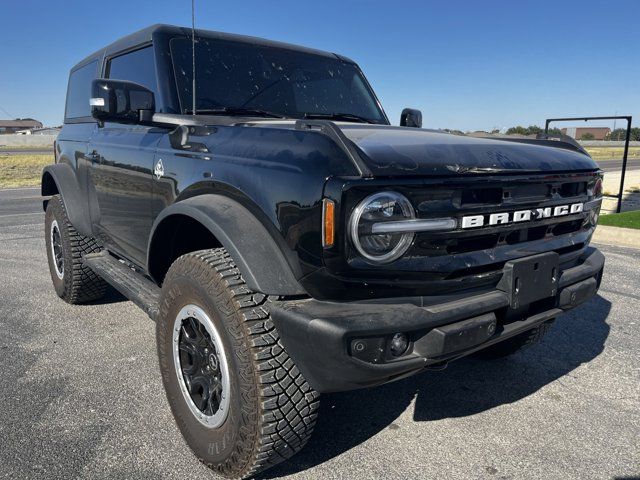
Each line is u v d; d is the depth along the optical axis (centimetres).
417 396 317
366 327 191
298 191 204
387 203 197
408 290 208
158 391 317
